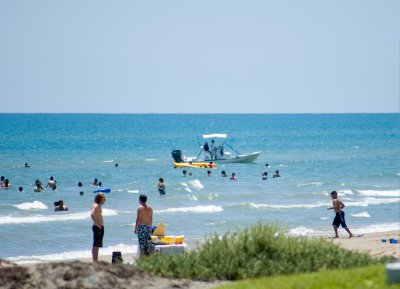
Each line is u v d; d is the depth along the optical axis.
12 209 148.50
